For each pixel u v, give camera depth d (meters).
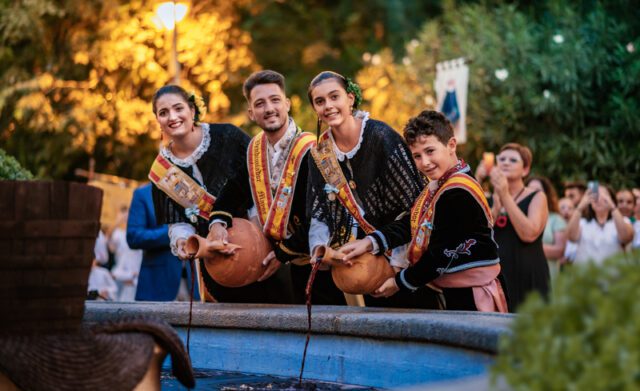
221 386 3.90
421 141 4.32
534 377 1.91
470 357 3.18
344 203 4.70
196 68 16.88
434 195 4.36
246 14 20.97
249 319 4.37
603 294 1.99
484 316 3.66
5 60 17.42
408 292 4.66
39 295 2.84
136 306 5.01
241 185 5.24
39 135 17.27
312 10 21.88
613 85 14.80
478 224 4.31
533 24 15.70
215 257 4.88
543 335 1.92
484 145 15.23
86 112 16.55
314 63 21.19
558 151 14.52
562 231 7.52
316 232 4.77
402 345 3.62
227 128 5.45
